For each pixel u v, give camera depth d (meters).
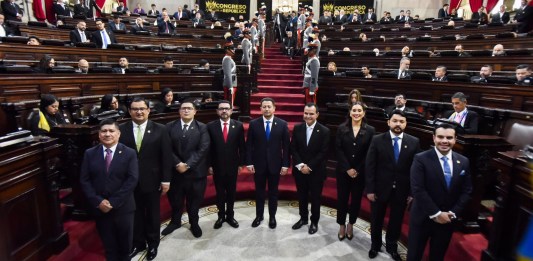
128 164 2.33
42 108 3.62
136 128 2.73
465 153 2.76
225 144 3.26
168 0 14.91
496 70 6.22
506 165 2.15
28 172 2.23
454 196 2.21
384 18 12.70
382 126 4.09
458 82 4.81
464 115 3.83
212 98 5.82
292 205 4.04
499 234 2.21
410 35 10.35
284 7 15.84
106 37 7.04
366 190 2.78
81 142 2.89
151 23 11.30
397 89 5.53
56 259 2.46
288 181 4.38
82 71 4.95
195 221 3.18
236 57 7.82
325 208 3.98
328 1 15.59
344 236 3.23
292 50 10.05
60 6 9.62
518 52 5.95
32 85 4.00
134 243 2.87
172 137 3.12
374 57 7.69
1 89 3.66
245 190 4.16
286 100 7.07
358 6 15.26
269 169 3.29
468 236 2.80
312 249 3.03
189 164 3.01
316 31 8.36
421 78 5.31
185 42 9.23
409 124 3.71
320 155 3.17
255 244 3.10
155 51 7.18
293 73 8.86
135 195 2.73
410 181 2.42
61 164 3.14
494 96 4.44
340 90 6.16
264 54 10.07
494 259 2.24
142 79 5.41
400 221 2.78
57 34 7.70
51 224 2.48
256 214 3.48
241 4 16.22
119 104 4.68
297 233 3.32
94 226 2.92
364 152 3.03
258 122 3.36
